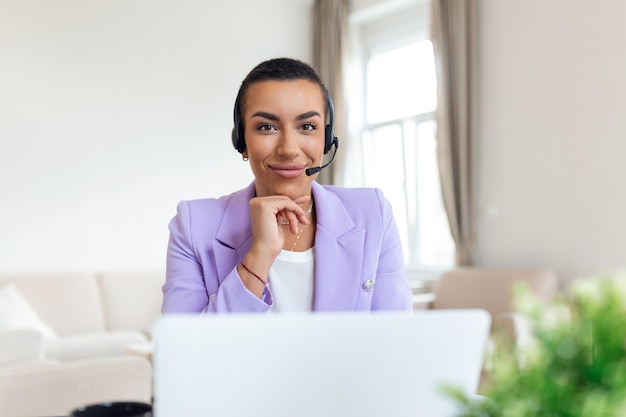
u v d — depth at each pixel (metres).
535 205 4.06
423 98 5.09
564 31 3.93
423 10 5.07
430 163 4.99
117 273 4.54
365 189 1.20
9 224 4.19
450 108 4.50
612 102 3.66
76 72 4.52
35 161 4.32
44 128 4.37
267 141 1.01
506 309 3.70
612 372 0.36
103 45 4.66
